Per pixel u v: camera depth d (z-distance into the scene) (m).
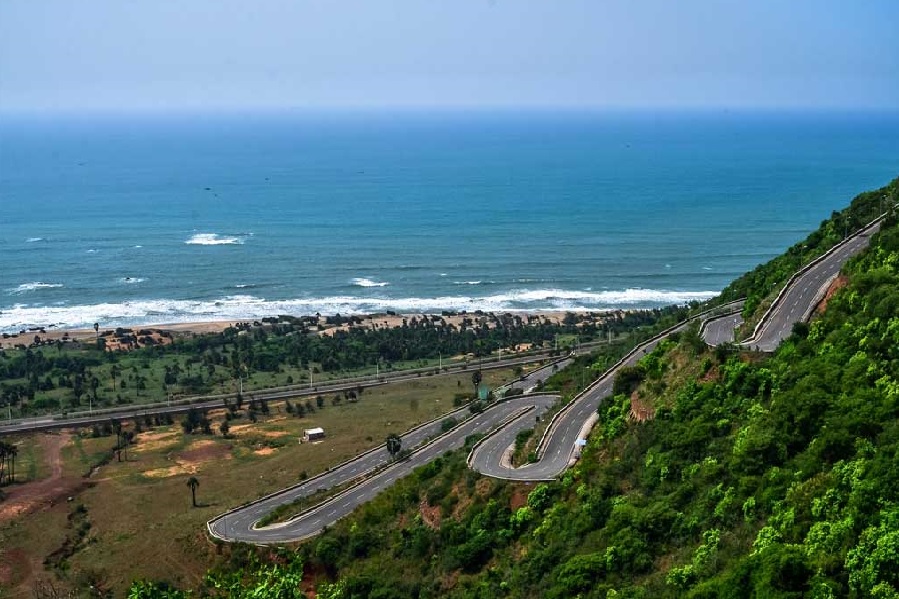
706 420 78.31
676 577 58.50
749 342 92.12
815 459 62.97
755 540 58.41
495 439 109.69
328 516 106.25
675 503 68.44
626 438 86.44
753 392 79.94
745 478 65.44
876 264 90.12
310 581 92.62
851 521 54.69
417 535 88.12
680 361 93.81
